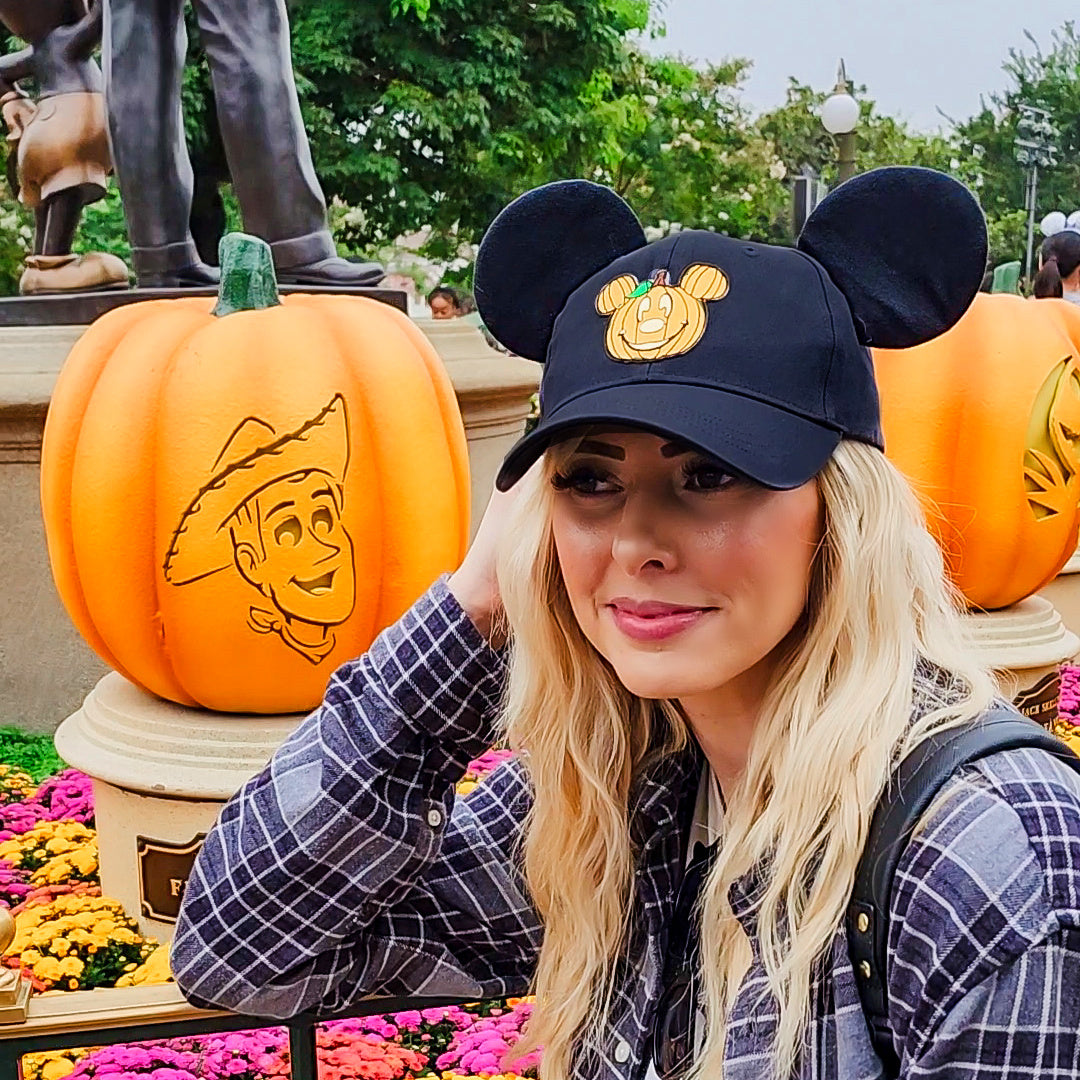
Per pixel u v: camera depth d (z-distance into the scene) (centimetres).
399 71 1537
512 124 1612
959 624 126
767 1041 119
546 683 141
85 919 295
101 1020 140
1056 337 404
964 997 101
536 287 135
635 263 125
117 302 438
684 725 141
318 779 148
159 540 294
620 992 141
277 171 392
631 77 2050
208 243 680
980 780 108
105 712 320
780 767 121
